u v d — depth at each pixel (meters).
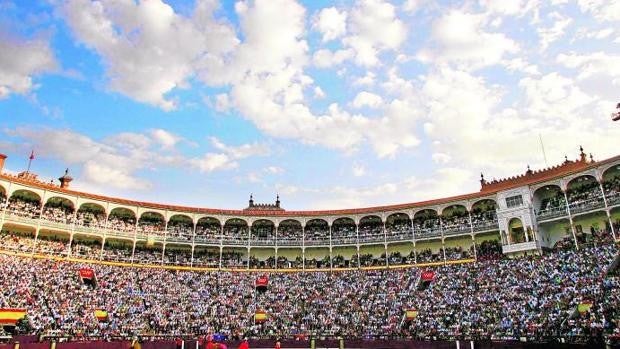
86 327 56.19
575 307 51.03
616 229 67.69
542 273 62.69
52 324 54.16
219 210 90.44
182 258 84.81
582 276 57.56
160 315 64.12
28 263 66.25
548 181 73.94
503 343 46.47
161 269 80.25
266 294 75.75
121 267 76.56
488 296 62.47
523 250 73.44
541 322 51.66
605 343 38.00
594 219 71.38
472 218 83.88
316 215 92.38
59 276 65.75
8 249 67.00
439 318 60.91
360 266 86.12
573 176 71.19
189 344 54.25
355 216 91.62
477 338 52.03
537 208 76.06
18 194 74.25
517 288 61.62
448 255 82.56
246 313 68.44
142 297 68.06
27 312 53.97
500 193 79.06
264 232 93.69
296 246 90.56
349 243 89.81
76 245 76.50
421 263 81.75
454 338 53.53
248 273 83.75
